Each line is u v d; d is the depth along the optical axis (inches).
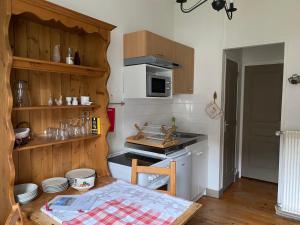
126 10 104.8
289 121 108.4
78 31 78.7
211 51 129.3
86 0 86.4
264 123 156.4
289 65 107.8
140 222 49.9
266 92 154.9
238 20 121.2
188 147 111.3
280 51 149.1
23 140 62.4
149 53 99.4
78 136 76.0
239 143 165.6
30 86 69.2
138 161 91.7
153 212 54.2
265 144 156.7
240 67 159.9
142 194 64.5
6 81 54.0
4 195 57.8
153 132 115.8
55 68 64.8
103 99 80.4
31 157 70.7
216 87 128.6
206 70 131.3
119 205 57.7
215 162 130.2
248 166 163.5
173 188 68.1
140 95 97.5
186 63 127.7
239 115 163.9
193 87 135.9
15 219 43.2
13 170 55.3
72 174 78.5
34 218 53.6
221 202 124.4
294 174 105.7
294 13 106.4
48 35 73.2
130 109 109.2
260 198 129.8
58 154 77.6
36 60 59.4
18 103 65.5
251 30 117.9
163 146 95.5
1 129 57.1
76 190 70.7
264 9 114.1
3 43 55.0
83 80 83.5
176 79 118.2
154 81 100.3
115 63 99.6
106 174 81.2
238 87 158.6
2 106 56.2
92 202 59.4
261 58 156.2
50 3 60.0
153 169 71.1
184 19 137.3
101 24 74.7
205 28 130.6
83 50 83.7
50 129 74.8
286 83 108.6
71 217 52.3
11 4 54.1
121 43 102.3
